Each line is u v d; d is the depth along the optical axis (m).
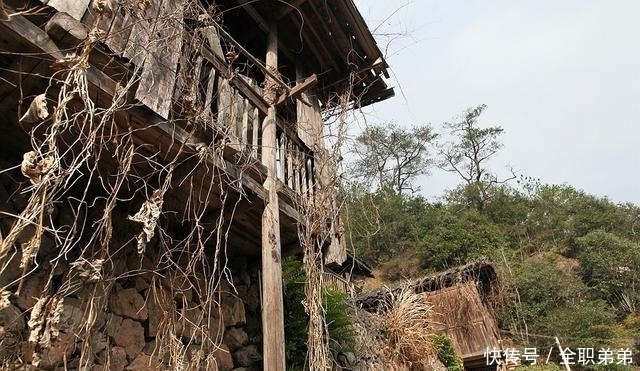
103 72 2.22
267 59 4.38
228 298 3.76
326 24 4.89
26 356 1.94
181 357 2.58
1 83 2.09
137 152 2.56
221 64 3.16
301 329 3.99
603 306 15.08
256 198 3.15
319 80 5.56
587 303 15.19
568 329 13.72
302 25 4.61
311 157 4.33
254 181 3.16
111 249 2.84
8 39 1.90
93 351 2.51
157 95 2.38
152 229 2.13
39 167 1.71
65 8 2.10
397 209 22.08
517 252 21.11
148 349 2.92
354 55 5.29
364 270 8.34
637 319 15.72
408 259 19.83
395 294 7.97
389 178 25.08
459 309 9.53
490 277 11.05
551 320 14.16
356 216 6.60
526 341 13.81
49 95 2.14
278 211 3.34
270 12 4.70
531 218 23.67
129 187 2.74
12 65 2.02
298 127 4.35
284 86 3.84
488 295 11.02
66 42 2.01
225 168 2.80
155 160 2.64
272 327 2.87
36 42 1.89
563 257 20.45
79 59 1.86
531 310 14.88
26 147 2.50
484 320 9.26
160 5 2.72
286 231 3.86
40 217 1.67
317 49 5.21
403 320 6.77
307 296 3.49
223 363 3.44
